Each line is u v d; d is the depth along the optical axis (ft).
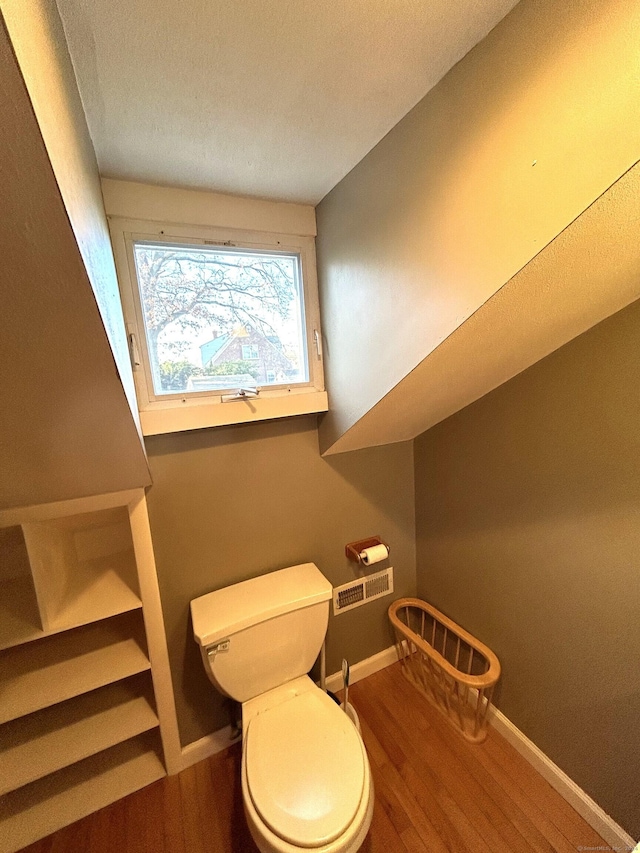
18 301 1.67
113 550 4.85
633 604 3.43
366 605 5.89
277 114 2.91
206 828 4.09
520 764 4.59
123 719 4.42
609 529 3.52
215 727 4.91
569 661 4.04
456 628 5.35
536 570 4.27
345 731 3.76
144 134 3.00
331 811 3.09
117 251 3.73
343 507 5.47
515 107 2.27
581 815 4.05
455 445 5.16
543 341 3.52
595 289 2.85
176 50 2.23
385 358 3.72
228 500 4.61
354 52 2.37
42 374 2.12
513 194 2.37
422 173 2.97
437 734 4.99
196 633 3.90
